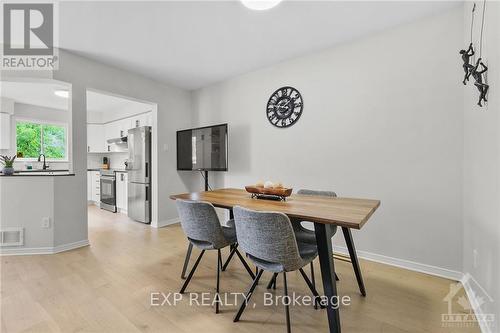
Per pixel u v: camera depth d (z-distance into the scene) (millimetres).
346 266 2451
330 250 1389
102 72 3227
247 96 3633
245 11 2184
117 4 2068
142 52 2951
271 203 1757
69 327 1521
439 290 1983
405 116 2385
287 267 1358
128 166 4648
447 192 2193
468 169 1961
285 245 1318
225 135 3514
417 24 2307
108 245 3074
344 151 2750
